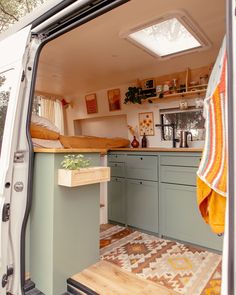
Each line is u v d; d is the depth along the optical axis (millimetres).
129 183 2904
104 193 3137
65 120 4805
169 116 3275
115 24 1921
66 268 1730
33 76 1487
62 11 1303
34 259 1736
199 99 2943
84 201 1884
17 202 1425
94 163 2006
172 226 2502
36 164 1727
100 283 1731
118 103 3883
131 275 1856
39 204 1711
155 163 2648
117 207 3035
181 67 2979
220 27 1988
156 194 2639
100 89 4094
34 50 1508
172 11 1732
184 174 2406
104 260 2096
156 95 3230
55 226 1639
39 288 1691
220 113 939
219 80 991
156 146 3416
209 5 1682
